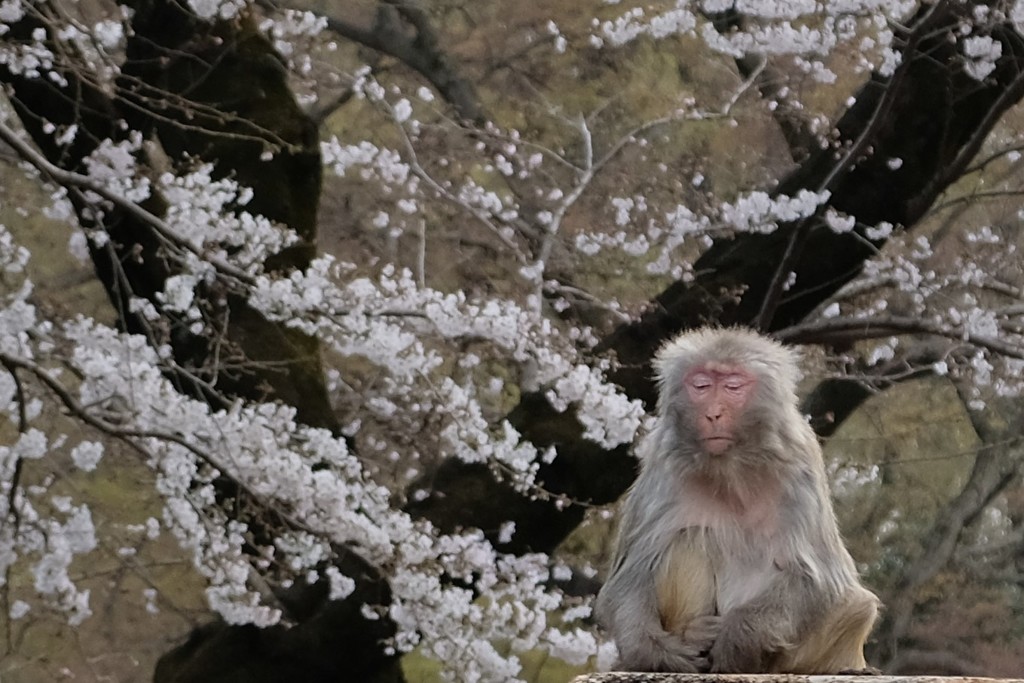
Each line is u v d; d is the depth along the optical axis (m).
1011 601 22.94
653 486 7.55
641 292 17.47
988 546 23.05
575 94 19.25
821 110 17.38
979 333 14.49
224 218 12.19
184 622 19.22
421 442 13.45
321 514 12.13
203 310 13.00
